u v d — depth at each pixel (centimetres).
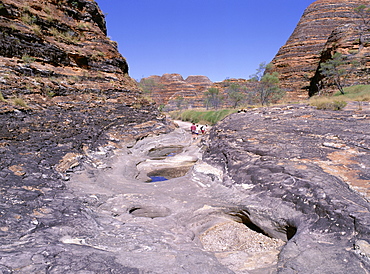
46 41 1770
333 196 432
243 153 835
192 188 697
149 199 613
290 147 798
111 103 1862
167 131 1862
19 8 1694
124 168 956
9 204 445
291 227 438
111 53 2417
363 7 4794
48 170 691
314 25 6638
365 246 297
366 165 589
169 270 277
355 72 3656
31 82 1418
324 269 276
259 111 1770
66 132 1107
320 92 4028
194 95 9744
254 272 304
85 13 2445
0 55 1438
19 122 1027
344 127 988
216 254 390
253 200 542
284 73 6241
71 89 1691
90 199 569
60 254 286
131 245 349
